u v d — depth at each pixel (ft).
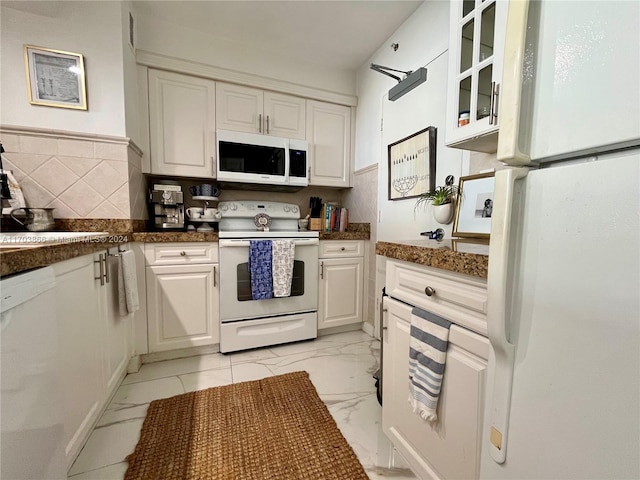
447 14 5.13
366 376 5.55
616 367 1.20
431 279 2.85
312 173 8.08
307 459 3.56
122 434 3.93
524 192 1.53
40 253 2.33
